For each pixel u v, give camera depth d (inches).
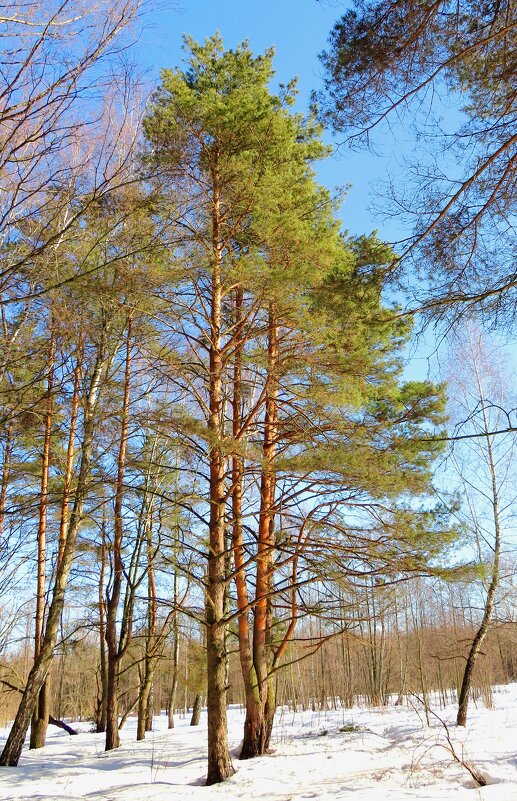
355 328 397.7
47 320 320.5
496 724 538.0
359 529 428.5
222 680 383.9
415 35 223.1
